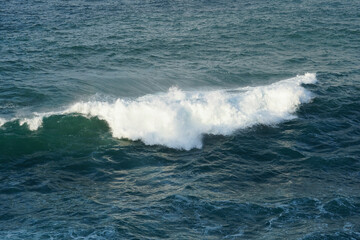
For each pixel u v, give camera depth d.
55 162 22.56
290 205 19.25
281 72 37.19
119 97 31.11
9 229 16.97
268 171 22.44
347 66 38.78
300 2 67.88
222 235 17.17
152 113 26.50
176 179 21.42
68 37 45.19
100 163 22.66
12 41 42.69
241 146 24.86
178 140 25.11
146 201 19.39
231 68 38.00
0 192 19.66
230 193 20.25
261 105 29.20
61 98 30.02
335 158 23.52
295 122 27.83
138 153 23.81
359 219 18.31
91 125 26.11
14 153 23.03
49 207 18.69
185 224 17.78
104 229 17.11
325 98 31.22
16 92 30.47
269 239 16.95
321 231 17.42
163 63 38.91
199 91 32.75
